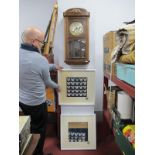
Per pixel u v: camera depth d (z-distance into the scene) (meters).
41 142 2.64
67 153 2.92
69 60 2.92
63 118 3.03
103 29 3.76
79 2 2.92
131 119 2.03
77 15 2.83
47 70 2.56
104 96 3.38
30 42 2.48
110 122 2.68
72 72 2.97
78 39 2.89
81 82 3.00
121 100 2.05
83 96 3.02
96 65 3.83
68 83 2.99
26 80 2.51
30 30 2.48
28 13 3.93
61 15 2.92
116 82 2.15
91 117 3.04
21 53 2.47
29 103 2.56
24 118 1.50
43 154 2.84
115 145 3.11
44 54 3.26
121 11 3.74
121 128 1.97
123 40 1.81
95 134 3.03
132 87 1.54
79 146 3.03
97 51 3.80
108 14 3.75
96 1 3.72
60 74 2.97
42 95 2.61
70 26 2.88
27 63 2.46
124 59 1.77
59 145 3.14
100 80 3.86
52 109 3.33
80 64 2.96
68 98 3.01
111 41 2.42
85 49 2.90
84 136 3.04
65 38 2.89
